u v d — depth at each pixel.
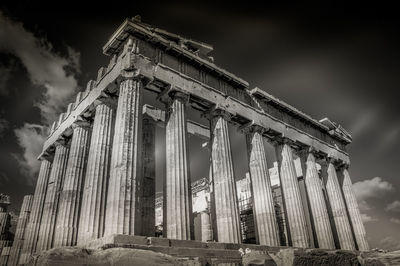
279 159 27.64
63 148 26.30
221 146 21.77
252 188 23.81
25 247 24.48
